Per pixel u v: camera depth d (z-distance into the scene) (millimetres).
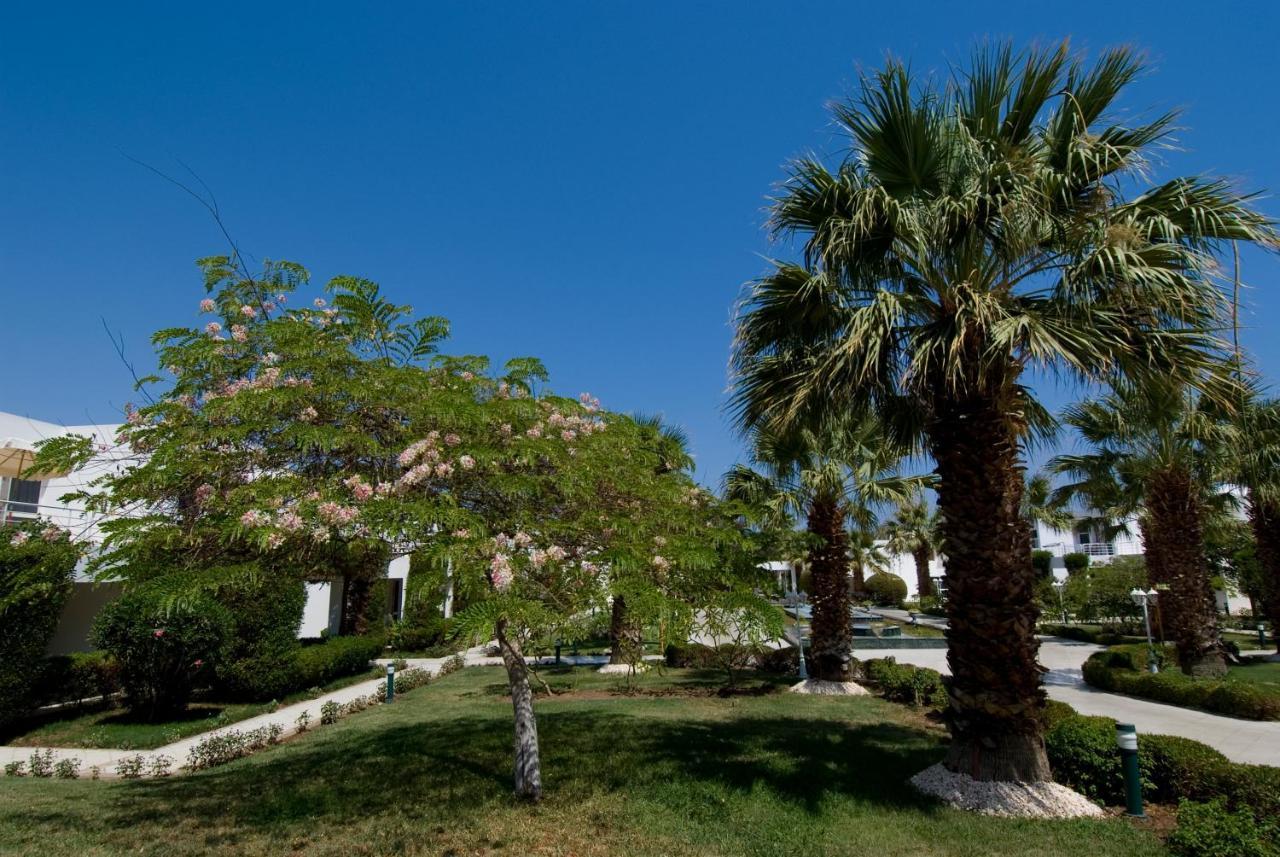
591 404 7164
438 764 7699
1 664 10328
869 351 6031
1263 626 22938
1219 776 5594
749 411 7695
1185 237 5793
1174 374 5691
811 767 7137
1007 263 6133
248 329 5676
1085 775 6117
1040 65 6172
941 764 6555
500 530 5473
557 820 5688
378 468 5293
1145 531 17078
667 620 4996
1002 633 6031
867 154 6488
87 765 9039
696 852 5000
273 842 5336
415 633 23531
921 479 13266
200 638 12242
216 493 4734
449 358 6227
